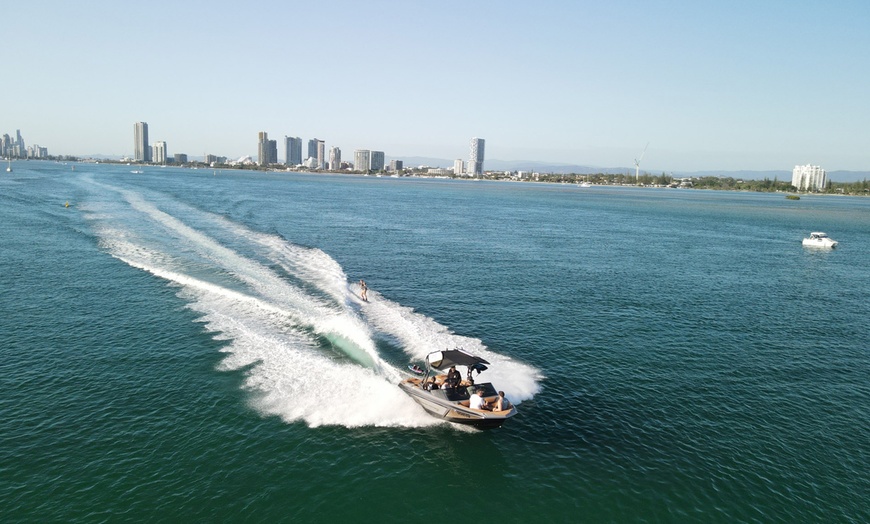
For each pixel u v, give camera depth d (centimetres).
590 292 4519
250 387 2511
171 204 9819
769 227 11481
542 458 2111
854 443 2252
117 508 1741
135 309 3512
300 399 2431
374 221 9294
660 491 1930
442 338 3219
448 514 1802
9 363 2689
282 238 6475
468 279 4831
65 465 1931
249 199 12381
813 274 5941
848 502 1888
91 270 4488
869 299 4725
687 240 8600
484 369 2481
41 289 3916
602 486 1953
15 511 1705
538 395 2591
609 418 2402
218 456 2023
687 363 3028
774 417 2448
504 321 3641
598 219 11938
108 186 14150
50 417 2222
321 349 2947
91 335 3070
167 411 2298
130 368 2670
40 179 16500
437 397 2342
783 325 3803
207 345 2952
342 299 3841
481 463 2070
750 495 1914
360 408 2389
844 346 3394
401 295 4188
